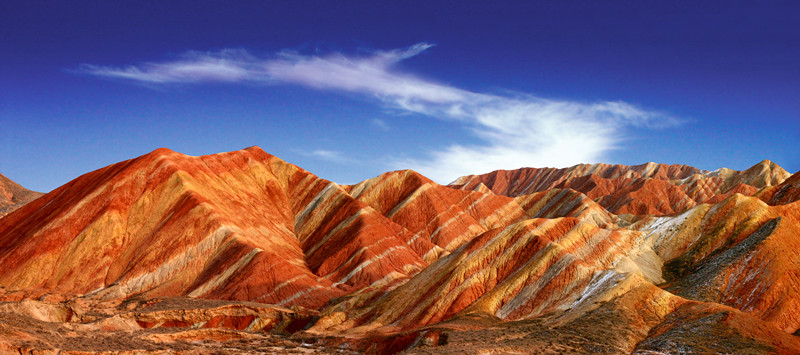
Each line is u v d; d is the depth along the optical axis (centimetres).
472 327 7788
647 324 7350
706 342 6475
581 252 10006
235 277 12038
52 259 12531
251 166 17650
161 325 9325
